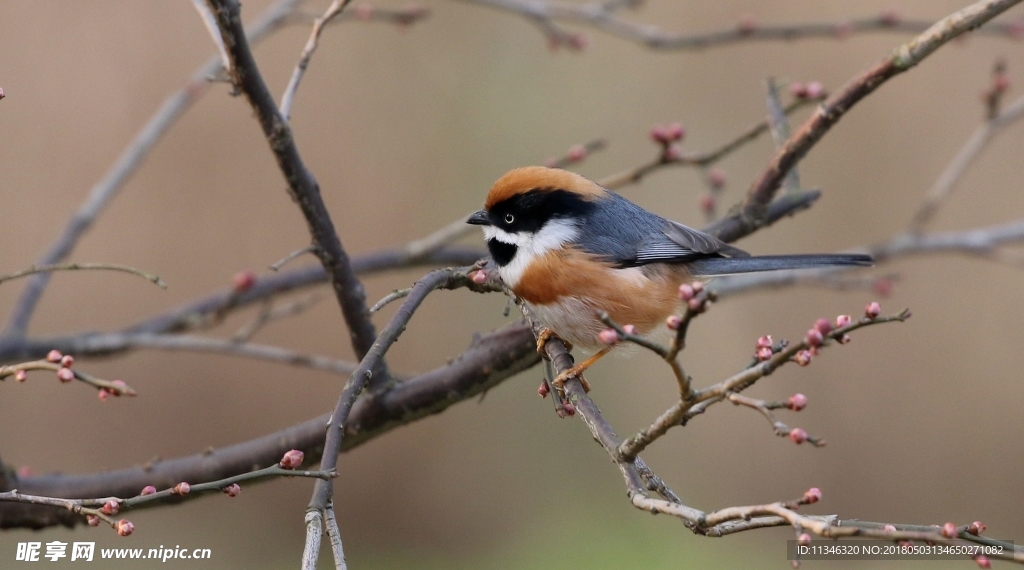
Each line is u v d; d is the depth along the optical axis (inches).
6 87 536.4
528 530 557.3
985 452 568.4
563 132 565.3
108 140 542.9
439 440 578.9
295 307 341.4
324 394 586.2
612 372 563.8
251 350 329.7
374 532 579.8
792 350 165.6
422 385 273.4
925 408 577.0
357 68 569.3
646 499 182.7
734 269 298.4
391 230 571.5
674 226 301.3
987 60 572.7
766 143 559.8
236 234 566.3
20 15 541.3
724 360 576.1
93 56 545.6
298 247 569.3
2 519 262.8
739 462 573.3
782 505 164.1
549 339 280.4
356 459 583.2
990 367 575.8
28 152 536.1
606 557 529.0
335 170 569.6
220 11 227.6
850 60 564.7
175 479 267.4
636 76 569.0
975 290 581.0
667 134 321.1
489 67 569.3
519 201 287.9
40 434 557.9
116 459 567.2
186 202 561.6
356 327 267.7
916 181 573.9
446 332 580.1
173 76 550.9
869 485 571.2
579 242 285.6
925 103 577.9
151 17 550.3
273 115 243.8
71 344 329.4
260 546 557.9
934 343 580.7
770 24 564.1
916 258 585.0
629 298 285.6
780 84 323.6
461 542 569.6
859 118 580.7
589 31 568.1
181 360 577.6
